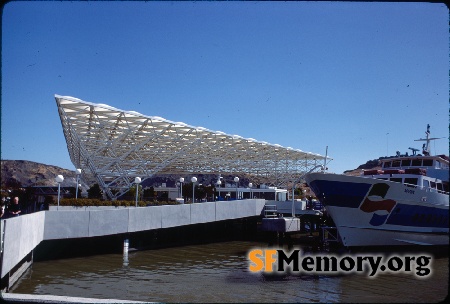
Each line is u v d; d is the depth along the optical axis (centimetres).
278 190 5228
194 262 2255
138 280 1706
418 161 2870
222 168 8119
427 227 2519
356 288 1585
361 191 2280
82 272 1859
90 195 4228
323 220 3184
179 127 4606
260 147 6538
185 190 5794
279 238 2966
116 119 4116
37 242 1845
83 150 4259
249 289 1556
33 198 2558
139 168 5250
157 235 3017
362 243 2350
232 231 3853
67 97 3372
